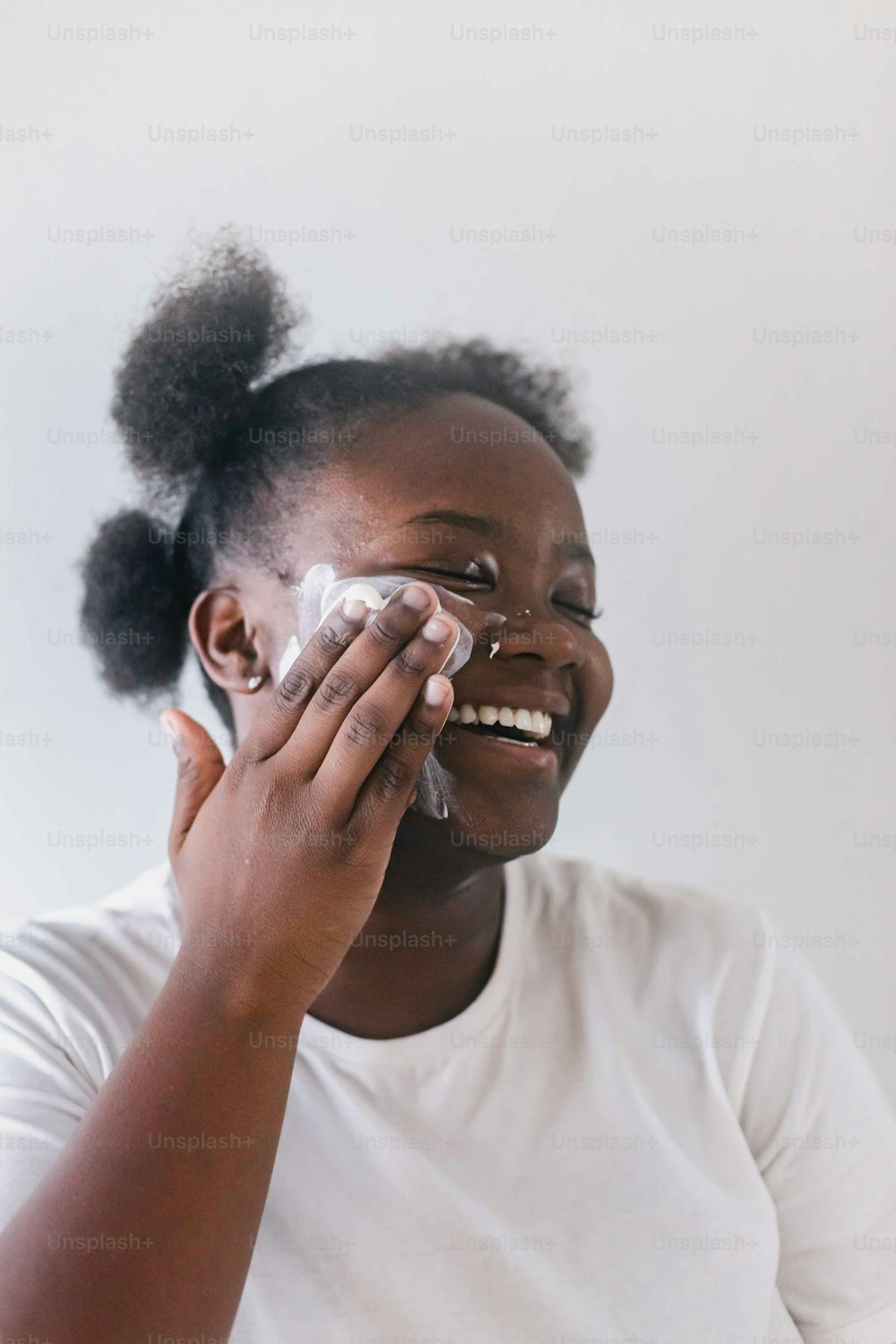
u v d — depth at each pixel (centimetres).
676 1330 75
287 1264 72
